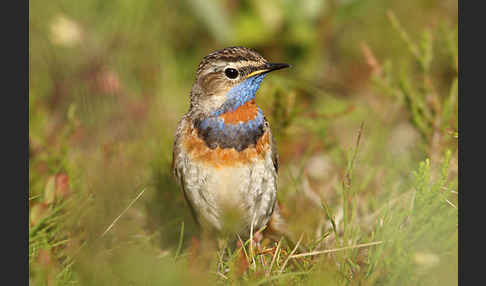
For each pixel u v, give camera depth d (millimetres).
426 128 12039
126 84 14812
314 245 9930
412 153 12023
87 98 13734
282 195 11688
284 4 15484
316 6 15547
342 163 12516
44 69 14750
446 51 13219
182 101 14852
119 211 10875
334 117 13164
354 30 16656
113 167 11891
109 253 9758
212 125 10188
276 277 8852
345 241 9242
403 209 9688
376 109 13477
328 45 16188
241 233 10922
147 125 13633
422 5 16594
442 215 9234
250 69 10211
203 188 10258
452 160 10656
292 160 13305
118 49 15062
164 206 11680
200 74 10500
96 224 10273
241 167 10164
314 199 11664
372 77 13203
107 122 13609
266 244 10891
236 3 15797
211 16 15680
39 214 9633
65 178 10422
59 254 9586
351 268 9094
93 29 15008
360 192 11109
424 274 8836
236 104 10211
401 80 12523
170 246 11031
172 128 13695
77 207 10273
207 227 10727
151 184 11789
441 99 13328
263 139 10391
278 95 12914
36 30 14945
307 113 13312
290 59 15703
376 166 11914
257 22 15469
